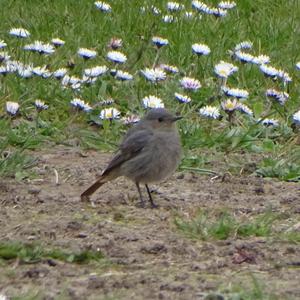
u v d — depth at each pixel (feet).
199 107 49.62
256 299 28.09
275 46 57.11
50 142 45.47
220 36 57.41
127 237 33.53
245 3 62.59
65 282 29.73
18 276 30.25
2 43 51.44
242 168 42.52
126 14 59.52
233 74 53.01
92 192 37.70
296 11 61.52
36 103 46.83
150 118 37.73
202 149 44.93
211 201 38.42
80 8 60.18
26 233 33.86
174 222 34.78
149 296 28.55
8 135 44.70
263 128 46.96
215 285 29.37
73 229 34.32
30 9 60.13
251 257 31.94
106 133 46.09
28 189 39.04
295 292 28.84
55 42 53.47
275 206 37.73
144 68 53.42
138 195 39.01
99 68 50.19
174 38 56.75
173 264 31.42
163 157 37.47
